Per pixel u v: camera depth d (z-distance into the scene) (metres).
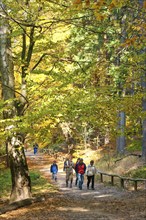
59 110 12.34
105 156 34.47
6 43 16.52
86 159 37.94
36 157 47.28
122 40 20.48
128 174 24.05
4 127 13.62
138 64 16.22
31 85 14.52
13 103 15.61
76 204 15.73
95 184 24.64
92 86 14.08
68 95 13.11
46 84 14.94
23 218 12.68
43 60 17.11
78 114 12.80
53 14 13.53
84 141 41.12
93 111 13.13
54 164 27.59
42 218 12.45
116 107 13.64
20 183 16.31
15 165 16.28
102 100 13.23
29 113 13.01
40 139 14.86
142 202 15.22
